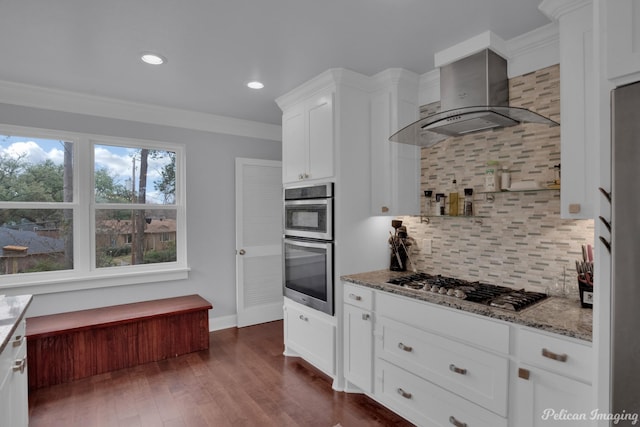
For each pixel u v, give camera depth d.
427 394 1.94
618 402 1.11
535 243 2.07
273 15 1.79
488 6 1.71
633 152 1.05
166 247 3.54
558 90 1.95
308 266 2.78
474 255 2.38
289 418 2.18
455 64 2.12
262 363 2.97
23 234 2.90
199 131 3.66
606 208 1.16
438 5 1.71
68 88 2.84
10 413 1.47
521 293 2.00
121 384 2.60
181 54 2.23
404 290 2.10
